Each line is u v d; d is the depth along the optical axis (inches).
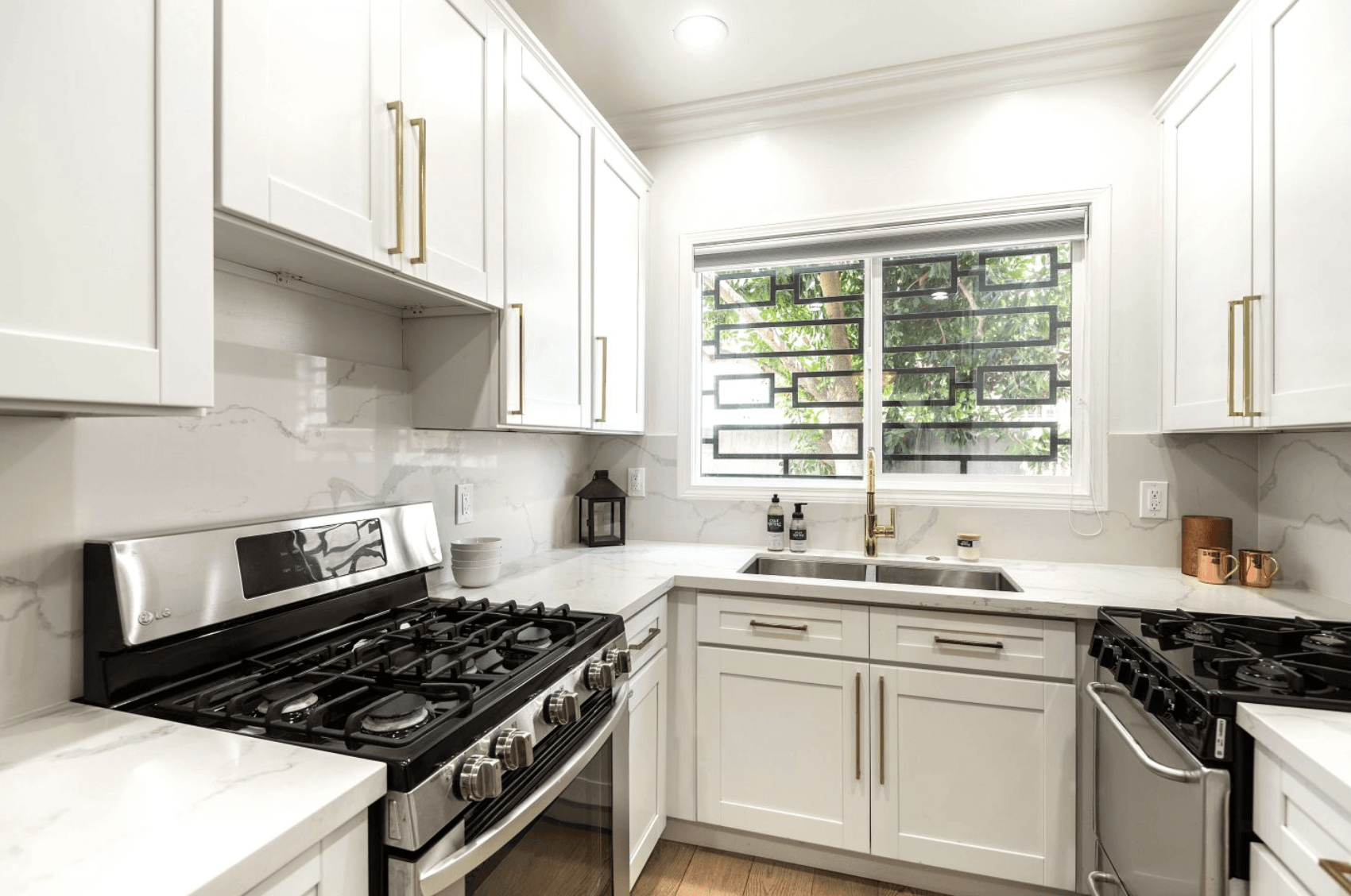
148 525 40.2
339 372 54.9
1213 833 40.4
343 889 27.8
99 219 27.0
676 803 77.0
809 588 71.1
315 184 38.8
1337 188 47.5
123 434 38.9
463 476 72.5
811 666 71.7
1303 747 34.4
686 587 75.7
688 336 100.9
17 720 34.2
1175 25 76.9
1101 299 82.4
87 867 21.9
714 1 74.0
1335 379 47.6
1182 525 78.2
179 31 30.3
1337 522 63.8
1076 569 79.4
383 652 45.0
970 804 66.5
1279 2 54.1
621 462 103.6
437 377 62.4
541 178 66.1
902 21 77.7
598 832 51.1
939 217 89.0
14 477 34.1
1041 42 81.3
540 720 40.8
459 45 52.9
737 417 102.3
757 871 73.4
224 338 44.9
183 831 24.0
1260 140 56.9
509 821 35.8
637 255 94.7
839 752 70.8
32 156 24.7
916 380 93.7
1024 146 85.8
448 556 69.4
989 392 90.6
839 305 97.4
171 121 29.9
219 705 36.8
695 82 90.7
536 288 65.0
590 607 59.9
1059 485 86.7
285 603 46.1
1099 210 82.5
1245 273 59.5
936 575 83.4
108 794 26.8
